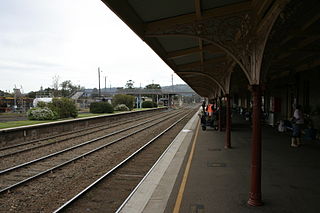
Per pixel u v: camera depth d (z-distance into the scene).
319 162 7.86
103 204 5.85
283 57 10.02
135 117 39.78
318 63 10.95
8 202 6.03
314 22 6.24
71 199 5.83
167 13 5.21
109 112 40.66
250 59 5.01
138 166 9.26
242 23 4.88
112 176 7.97
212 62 11.02
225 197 5.23
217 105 21.08
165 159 9.36
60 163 9.79
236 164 7.88
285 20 3.98
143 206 5.16
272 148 10.05
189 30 5.21
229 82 10.70
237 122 22.47
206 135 15.03
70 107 28.95
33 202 6.03
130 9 4.77
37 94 69.06
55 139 16.23
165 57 8.88
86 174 8.27
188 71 11.81
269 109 20.75
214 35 5.10
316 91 12.31
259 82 4.80
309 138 11.96
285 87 16.84
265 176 6.50
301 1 3.54
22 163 9.96
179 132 18.72
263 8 4.24
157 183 6.59
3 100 49.00
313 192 5.38
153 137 16.88
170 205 4.94
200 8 4.71
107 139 15.95
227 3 4.94
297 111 10.29
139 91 77.81
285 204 4.80
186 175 6.80
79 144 13.70
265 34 4.43
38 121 23.97
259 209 4.61
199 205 4.88
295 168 7.20
